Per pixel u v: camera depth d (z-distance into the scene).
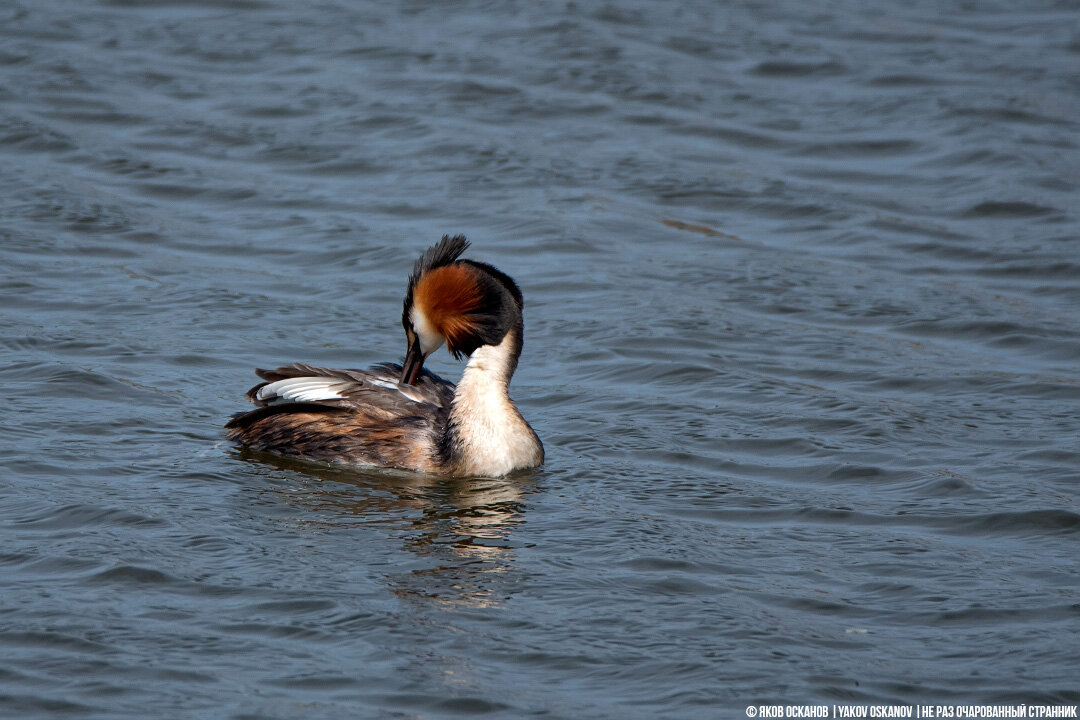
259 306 16.58
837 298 17.61
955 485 12.26
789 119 24.25
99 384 13.90
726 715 8.49
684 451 13.12
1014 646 9.39
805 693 8.75
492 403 12.59
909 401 14.49
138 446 12.63
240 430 13.05
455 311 12.87
